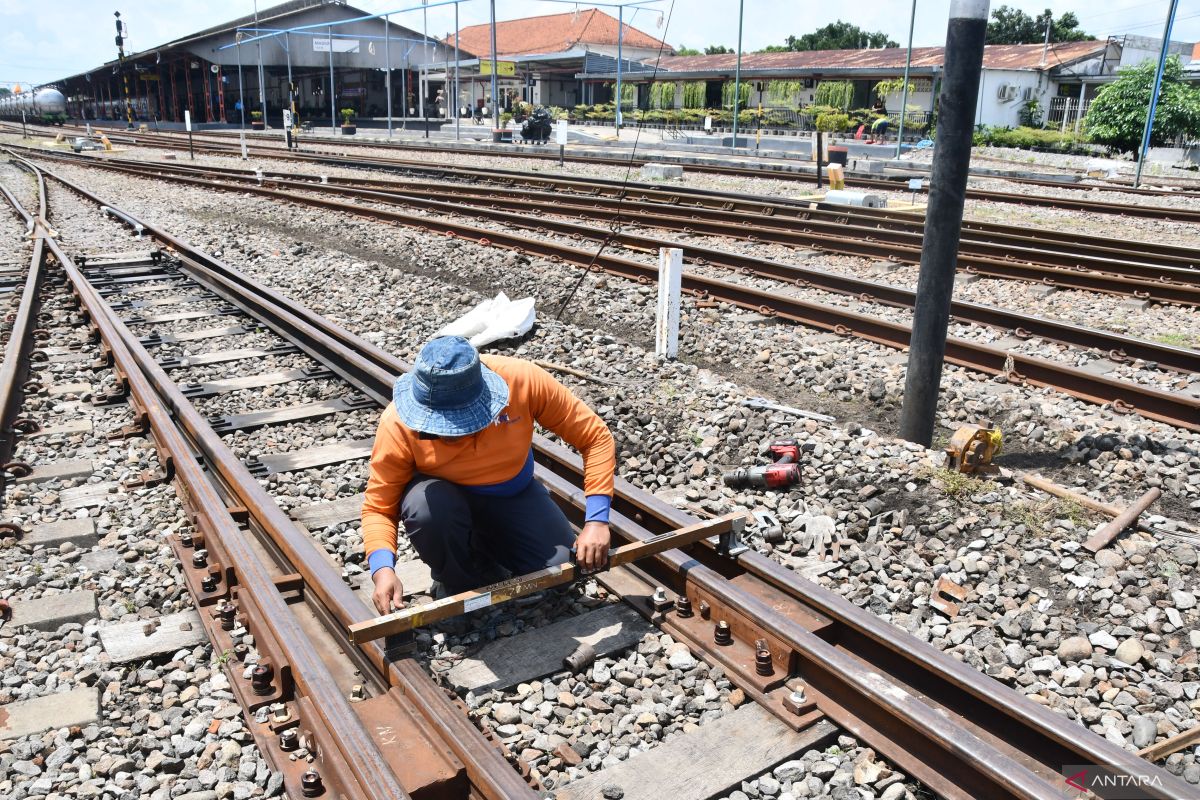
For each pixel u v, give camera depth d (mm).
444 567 3748
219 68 69250
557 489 4547
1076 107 50281
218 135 49531
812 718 3119
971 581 4238
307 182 20062
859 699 3082
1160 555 4316
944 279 5414
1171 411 6051
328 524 4719
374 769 2604
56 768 3039
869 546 4520
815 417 6035
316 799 2789
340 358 7234
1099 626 3848
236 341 8219
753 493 5125
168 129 63094
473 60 70000
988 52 56531
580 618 3807
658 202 16500
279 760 2977
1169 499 4996
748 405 6262
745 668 3344
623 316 8703
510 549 3943
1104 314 8992
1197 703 3365
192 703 3342
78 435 5992
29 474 5363
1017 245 11891
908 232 12367
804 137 44875
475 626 3816
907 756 2914
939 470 5090
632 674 3443
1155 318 8828
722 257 10664
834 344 7781
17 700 3398
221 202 17609
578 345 7793
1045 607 3998
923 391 5609
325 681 2988
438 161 27141
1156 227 14430
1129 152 35250
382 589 3266
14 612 3904
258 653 3533
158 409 5680
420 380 3340
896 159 29953
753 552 3918
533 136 35875
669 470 5398
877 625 3330
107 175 24812
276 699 3273
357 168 24547
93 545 4617
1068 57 50906
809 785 2891
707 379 6902
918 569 4305
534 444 5246
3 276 11164
